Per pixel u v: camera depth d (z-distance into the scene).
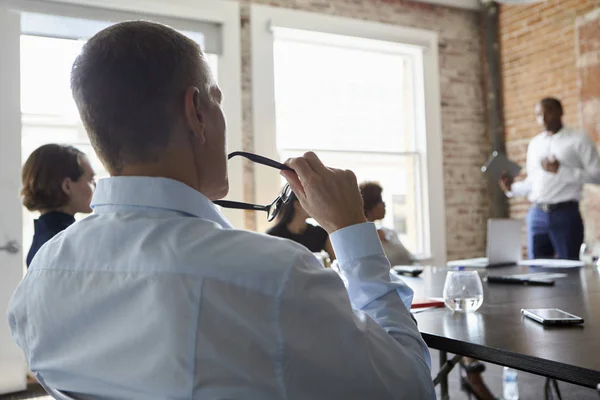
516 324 1.44
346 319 0.78
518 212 6.05
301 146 5.38
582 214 5.41
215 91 0.94
